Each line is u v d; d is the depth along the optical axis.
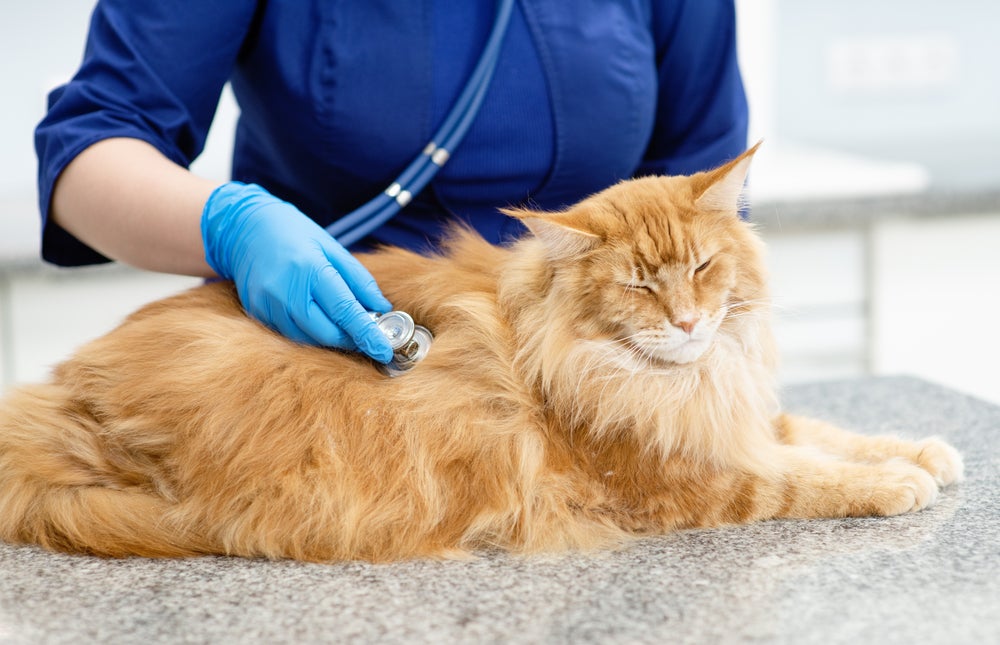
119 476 1.34
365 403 1.35
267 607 1.09
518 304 1.43
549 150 1.75
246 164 1.87
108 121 1.54
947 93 4.06
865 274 3.00
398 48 1.65
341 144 1.67
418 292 1.48
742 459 1.40
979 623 0.98
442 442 1.34
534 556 1.28
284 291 1.38
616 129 1.78
